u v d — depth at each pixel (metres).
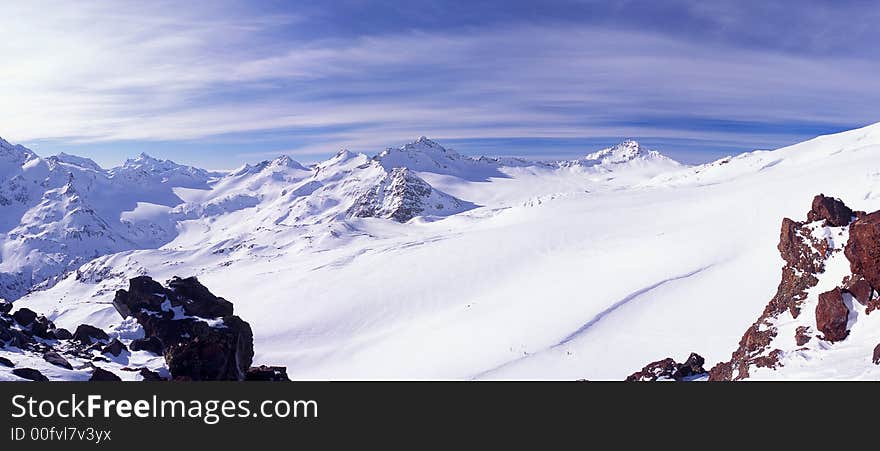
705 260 101.31
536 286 124.44
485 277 153.00
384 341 110.06
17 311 32.75
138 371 27.47
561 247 164.25
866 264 26.59
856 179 118.19
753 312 69.88
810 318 29.00
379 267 189.62
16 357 25.16
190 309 33.81
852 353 24.12
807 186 135.25
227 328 32.16
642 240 144.62
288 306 159.38
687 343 65.38
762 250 95.81
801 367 24.75
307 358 107.94
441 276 160.75
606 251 144.88
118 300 34.50
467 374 71.12
